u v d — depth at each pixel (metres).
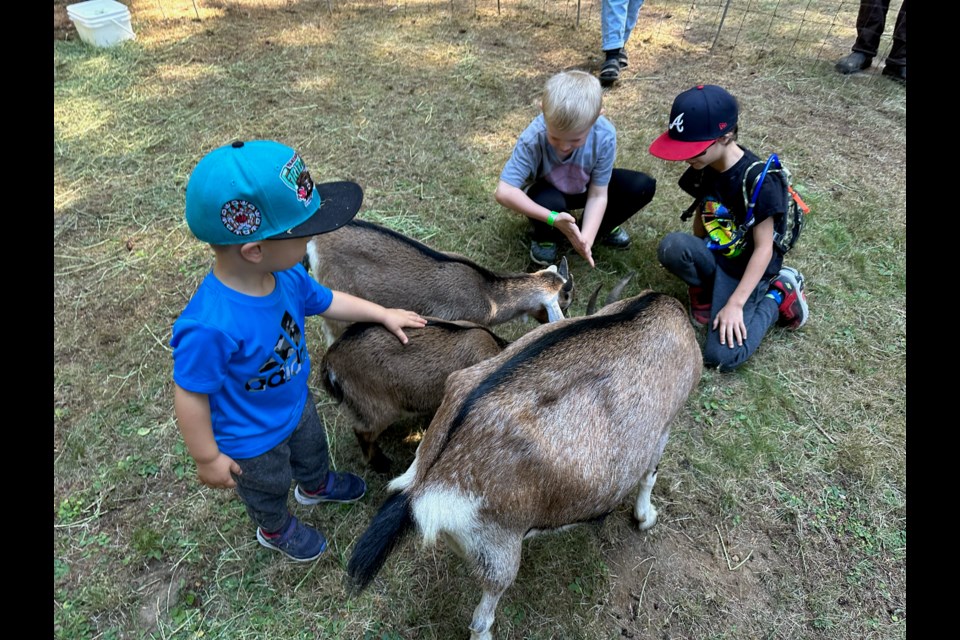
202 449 1.88
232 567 2.55
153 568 2.55
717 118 2.90
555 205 3.72
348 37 6.57
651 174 4.61
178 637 2.36
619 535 2.69
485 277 3.42
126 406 3.13
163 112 5.30
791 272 3.47
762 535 2.72
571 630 2.40
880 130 5.12
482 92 5.60
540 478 1.98
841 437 3.07
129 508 2.74
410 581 2.50
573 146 3.35
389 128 5.11
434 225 4.23
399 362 2.64
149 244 4.07
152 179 4.59
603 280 3.94
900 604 2.49
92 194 4.44
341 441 3.04
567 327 2.21
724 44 6.44
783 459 2.98
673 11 7.21
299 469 2.47
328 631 2.37
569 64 6.07
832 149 4.90
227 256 1.77
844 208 4.34
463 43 6.43
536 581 2.52
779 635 2.42
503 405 1.98
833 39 6.57
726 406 3.20
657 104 5.41
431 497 1.93
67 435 2.98
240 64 6.04
